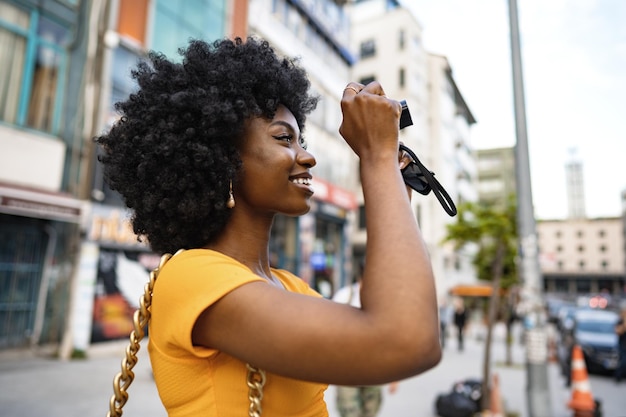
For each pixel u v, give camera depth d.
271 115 0.99
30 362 7.10
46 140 8.00
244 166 0.95
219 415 0.78
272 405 0.82
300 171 0.98
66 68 8.45
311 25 16.53
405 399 6.91
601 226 78.25
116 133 1.04
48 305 7.97
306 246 15.57
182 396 0.80
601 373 10.29
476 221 9.18
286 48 14.78
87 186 8.30
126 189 1.00
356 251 22.64
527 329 5.40
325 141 16.98
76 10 8.56
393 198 0.77
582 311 12.30
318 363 0.66
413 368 0.65
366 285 0.71
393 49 25.34
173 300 0.78
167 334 0.78
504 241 9.04
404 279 0.68
